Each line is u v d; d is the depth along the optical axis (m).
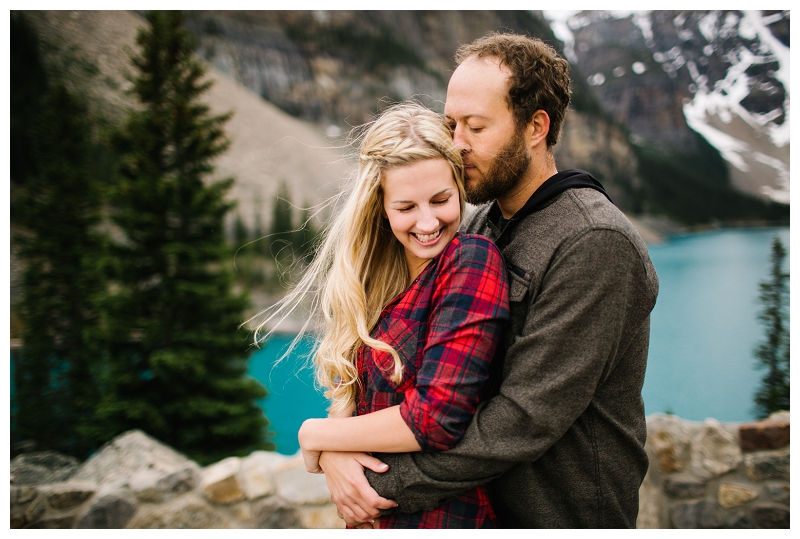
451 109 0.91
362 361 0.94
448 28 108.69
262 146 64.00
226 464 2.27
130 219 11.84
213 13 87.75
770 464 1.99
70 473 2.34
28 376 14.68
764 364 14.12
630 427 0.88
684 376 24.89
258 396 12.42
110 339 11.52
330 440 0.88
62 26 49.66
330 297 0.99
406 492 0.82
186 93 12.75
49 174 16.12
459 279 0.82
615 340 0.76
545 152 0.96
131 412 11.10
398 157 0.83
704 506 2.02
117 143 12.41
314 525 2.15
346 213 0.94
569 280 0.77
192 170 12.84
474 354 0.78
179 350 11.78
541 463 0.87
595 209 0.81
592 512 0.87
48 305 15.17
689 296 41.12
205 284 12.45
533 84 0.87
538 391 0.75
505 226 0.98
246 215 48.88
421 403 0.78
